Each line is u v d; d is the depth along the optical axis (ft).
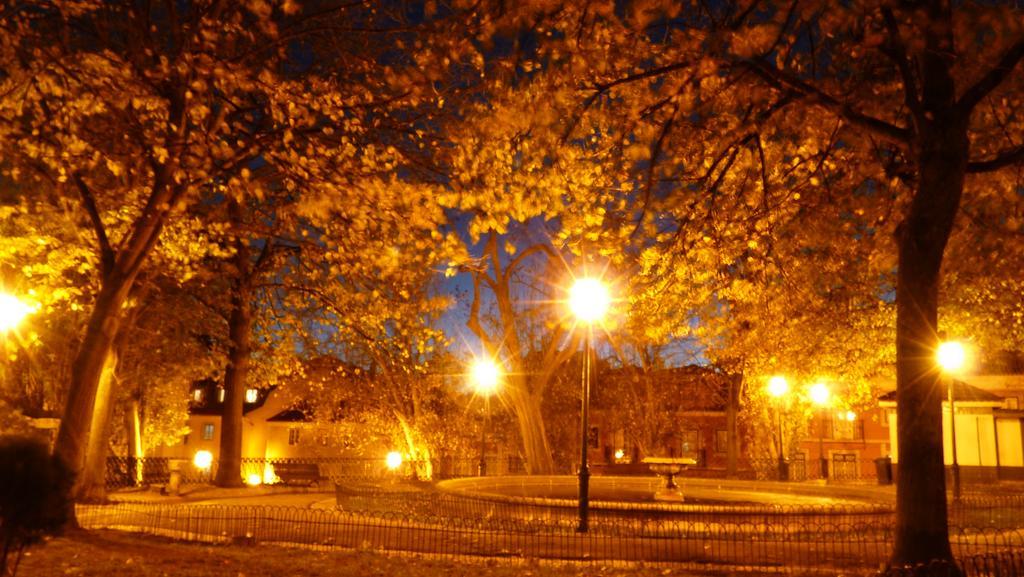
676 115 42.09
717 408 178.60
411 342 75.92
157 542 39.93
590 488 72.18
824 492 62.18
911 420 30.53
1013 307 74.43
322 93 46.57
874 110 40.88
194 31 45.60
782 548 38.47
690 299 51.75
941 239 31.60
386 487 71.05
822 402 102.32
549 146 40.98
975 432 110.32
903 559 29.91
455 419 135.13
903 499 30.40
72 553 34.19
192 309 90.27
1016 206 42.16
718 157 43.37
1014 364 136.67
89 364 47.09
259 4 39.14
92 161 44.60
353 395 135.54
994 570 30.45
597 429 180.96
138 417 122.52
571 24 36.76
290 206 51.67
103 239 51.39
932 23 28.86
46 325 88.17
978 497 71.67
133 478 90.79
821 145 45.32
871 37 30.30
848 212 48.49
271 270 89.51
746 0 35.32
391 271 51.29
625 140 42.11
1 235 58.85
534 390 112.37
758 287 51.08
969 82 37.81
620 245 44.37
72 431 45.85
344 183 45.47
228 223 60.44
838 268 53.57
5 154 46.55
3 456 20.89
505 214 43.68
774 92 40.55
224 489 85.40
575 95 40.70
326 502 73.05
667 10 31.55
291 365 91.97
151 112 48.78
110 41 50.55
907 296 31.55
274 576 30.78
